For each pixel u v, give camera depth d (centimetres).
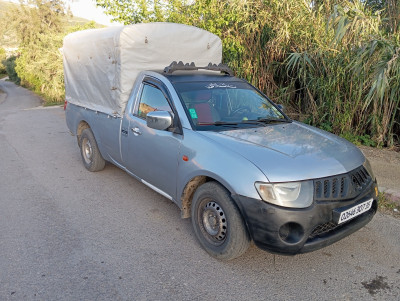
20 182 550
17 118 1330
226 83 443
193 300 280
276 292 290
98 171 598
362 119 677
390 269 324
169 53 493
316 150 324
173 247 358
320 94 700
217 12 783
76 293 287
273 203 283
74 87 624
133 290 291
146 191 511
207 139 339
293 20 694
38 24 4309
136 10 833
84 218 424
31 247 357
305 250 288
